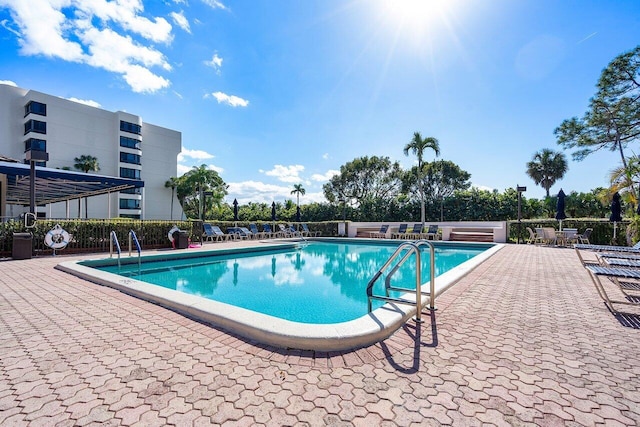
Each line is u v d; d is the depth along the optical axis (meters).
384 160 32.09
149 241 11.16
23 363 2.23
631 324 3.07
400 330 2.91
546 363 2.25
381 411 1.69
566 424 1.58
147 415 1.64
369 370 2.16
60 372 2.10
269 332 2.61
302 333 2.55
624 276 3.48
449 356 2.37
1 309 3.59
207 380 2.01
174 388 1.91
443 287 4.46
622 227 12.59
